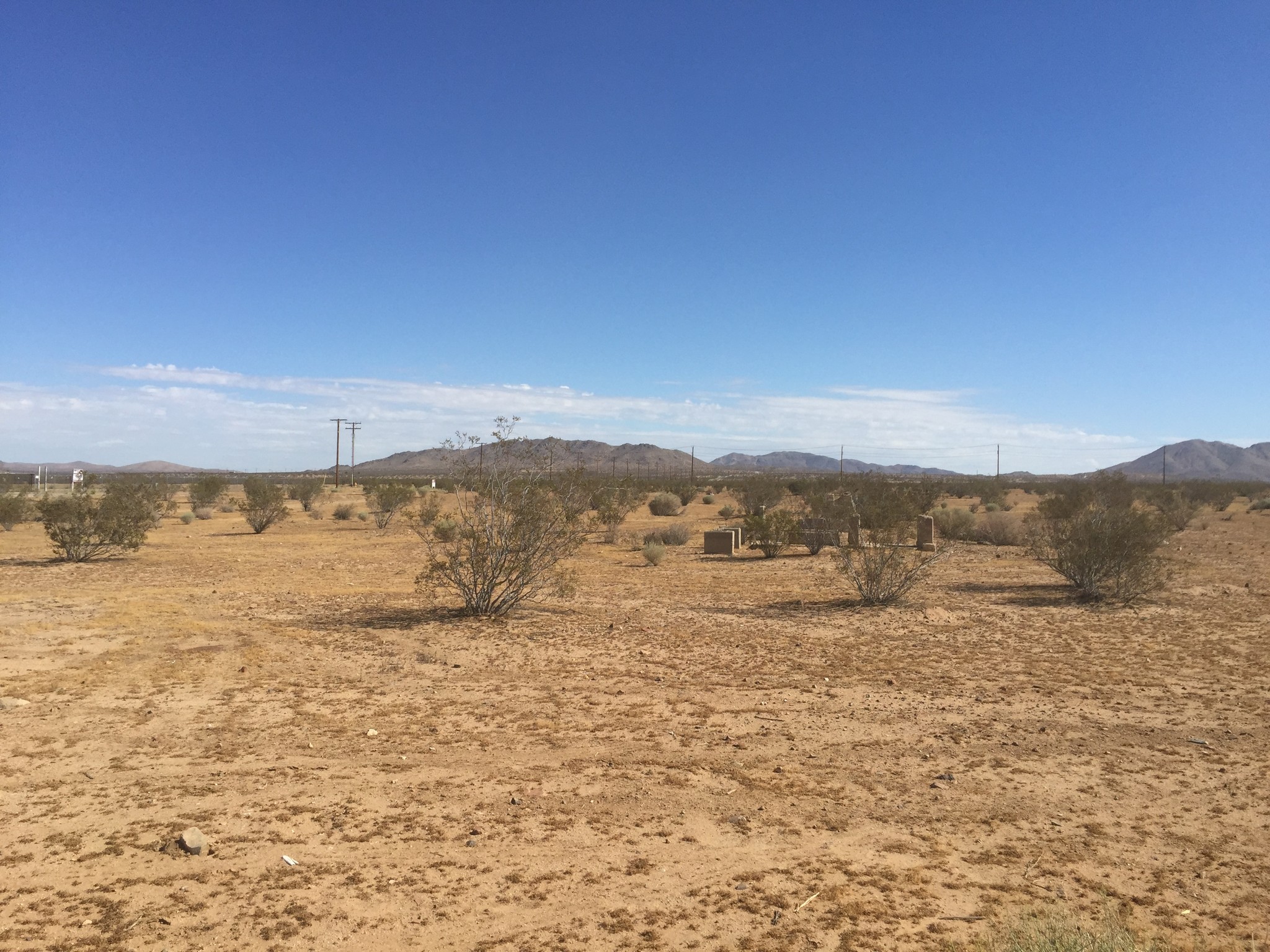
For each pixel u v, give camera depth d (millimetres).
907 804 7582
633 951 5098
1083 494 38875
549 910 5613
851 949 5125
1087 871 6266
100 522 28203
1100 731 9797
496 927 5391
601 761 8688
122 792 7645
